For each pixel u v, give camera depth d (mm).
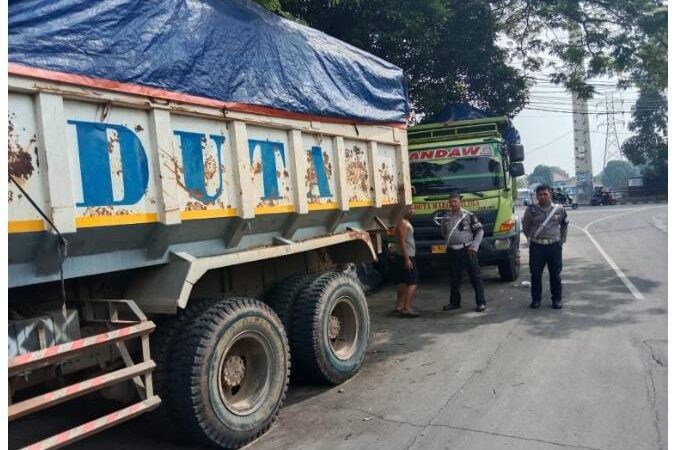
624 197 49156
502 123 10938
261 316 4449
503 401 4785
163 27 3830
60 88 3164
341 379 5523
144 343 3615
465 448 3967
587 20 14242
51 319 3215
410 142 10922
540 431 4184
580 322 7352
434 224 10117
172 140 3861
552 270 8211
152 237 3809
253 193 4531
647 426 4203
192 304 4238
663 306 8078
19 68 2955
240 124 4422
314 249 5672
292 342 5289
